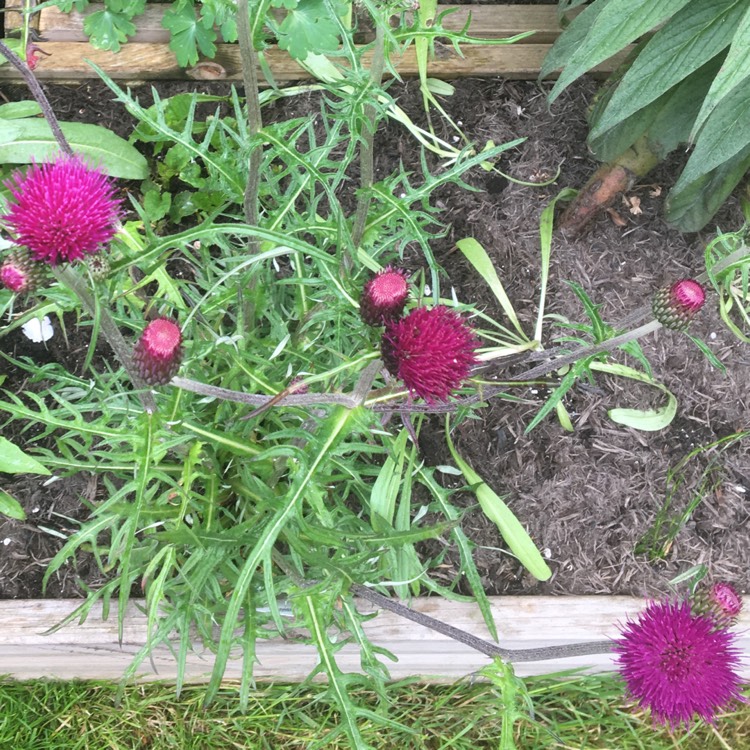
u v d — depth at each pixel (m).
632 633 0.30
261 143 0.29
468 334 0.25
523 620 0.41
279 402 0.27
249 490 0.35
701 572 0.35
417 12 0.28
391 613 0.40
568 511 0.44
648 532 0.43
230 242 0.42
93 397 0.40
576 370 0.32
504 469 0.44
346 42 0.29
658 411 0.44
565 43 0.42
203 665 0.44
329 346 0.39
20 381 0.44
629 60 0.44
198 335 0.37
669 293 0.30
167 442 0.30
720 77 0.29
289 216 0.40
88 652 0.40
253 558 0.27
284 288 0.43
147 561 0.38
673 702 0.29
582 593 0.42
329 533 0.30
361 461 0.43
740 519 0.44
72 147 0.43
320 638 0.32
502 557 0.43
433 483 0.39
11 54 0.28
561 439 0.44
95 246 0.24
